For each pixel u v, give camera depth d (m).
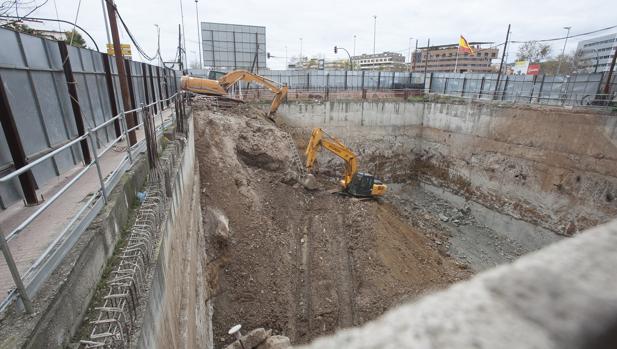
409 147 36.12
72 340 4.02
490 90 35.22
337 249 17.25
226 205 16.98
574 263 1.86
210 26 42.16
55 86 7.96
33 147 6.96
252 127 24.03
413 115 35.50
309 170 22.84
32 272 3.78
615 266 1.80
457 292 1.85
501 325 1.56
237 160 20.59
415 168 36.81
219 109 25.09
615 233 2.08
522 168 26.94
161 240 6.28
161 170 7.89
